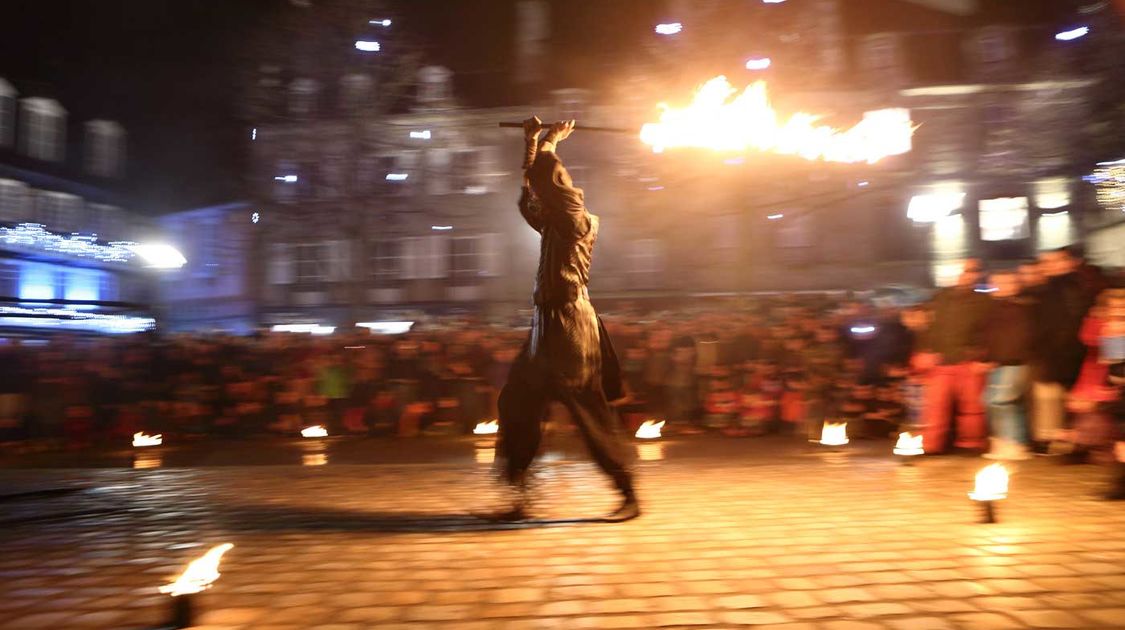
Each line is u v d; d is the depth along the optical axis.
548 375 5.27
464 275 31.92
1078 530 4.86
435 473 7.78
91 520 5.80
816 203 18.56
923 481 6.69
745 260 20.98
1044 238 27.30
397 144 28.31
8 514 6.06
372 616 3.58
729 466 7.80
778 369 11.30
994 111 24.22
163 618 3.63
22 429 12.30
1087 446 7.42
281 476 7.81
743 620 3.42
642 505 5.86
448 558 4.50
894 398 10.70
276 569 4.36
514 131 30.80
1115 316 7.34
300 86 26.36
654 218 17.97
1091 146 21.41
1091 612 3.45
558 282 5.25
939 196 27.73
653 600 3.70
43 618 3.65
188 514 5.94
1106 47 20.69
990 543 4.59
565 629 3.36
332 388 12.68
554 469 7.79
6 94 31.75
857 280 28.91
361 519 5.62
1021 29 25.47
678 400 11.98
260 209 28.36
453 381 12.49
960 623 3.35
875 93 24.72
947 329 8.07
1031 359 7.71
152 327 26.14
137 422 12.58
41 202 32.31
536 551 4.61
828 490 6.35
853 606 3.57
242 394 12.97
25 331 21.83
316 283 34.09
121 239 35.56
